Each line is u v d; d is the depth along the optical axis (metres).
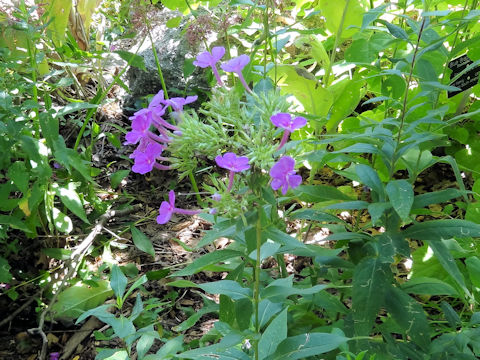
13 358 0.63
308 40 0.60
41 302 0.68
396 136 0.50
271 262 0.74
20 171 0.62
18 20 0.69
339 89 0.58
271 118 0.31
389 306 0.43
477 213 0.53
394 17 0.70
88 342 0.65
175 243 0.81
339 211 0.75
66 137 0.95
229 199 0.32
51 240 0.76
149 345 0.42
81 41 1.01
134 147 0.99
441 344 0.43
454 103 0.65
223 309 0.45
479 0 0.56
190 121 0.33
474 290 0.52
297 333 0.47
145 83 1.00
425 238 0.42
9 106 0.59
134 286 0.43
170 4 0.73
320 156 0.43
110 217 0.83
